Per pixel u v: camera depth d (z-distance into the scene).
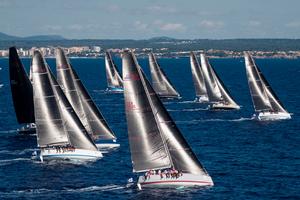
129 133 179.00
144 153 178.62
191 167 180.00
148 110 177.50
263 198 170.50
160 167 178.75
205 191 175.75
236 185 184.00
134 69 177.25
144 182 179.12
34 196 173.62
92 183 187.75
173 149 179.12
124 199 168.38
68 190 179.88
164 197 169.50
